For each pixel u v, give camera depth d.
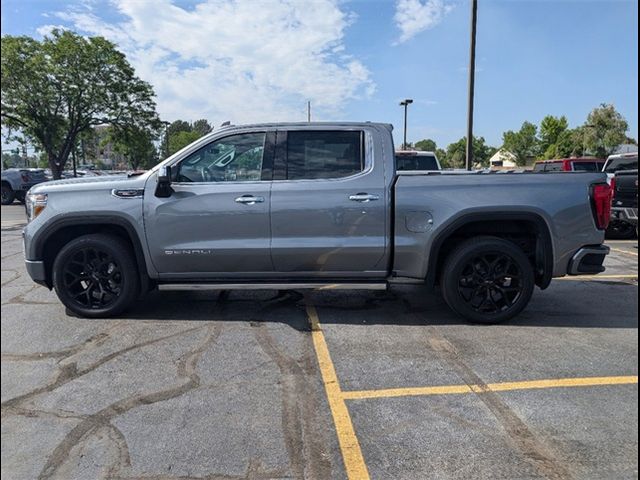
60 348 4.19
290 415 3.11
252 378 3.62
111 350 4.14
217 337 4.45
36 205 4.81
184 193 4.68
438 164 11.31
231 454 2.70
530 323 4.86
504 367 3.81
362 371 3.75
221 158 4.80
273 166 4.75
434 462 2.64
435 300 5.65
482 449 2.75
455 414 3.12
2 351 4.12
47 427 2.97
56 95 26.61
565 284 6.53
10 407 3.21
